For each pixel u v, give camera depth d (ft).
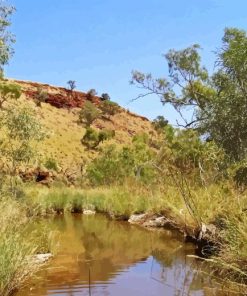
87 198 60.23
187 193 36.42
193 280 21.30
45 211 54.24
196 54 64.18
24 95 305.73
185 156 40.40
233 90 27.50
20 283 19.89
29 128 56.75
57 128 273.33
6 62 45.42
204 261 25.79
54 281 20.88
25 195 52.70
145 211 47.29
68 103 328.29
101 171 91.15
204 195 34.32
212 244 28.73
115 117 339.57
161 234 36.81
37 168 124.26
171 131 43.96
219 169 31.55
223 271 22.43
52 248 27.58
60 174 147.43
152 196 47.21
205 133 29.58
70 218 49.60
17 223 27.25
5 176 56.44
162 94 66.39
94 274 22.44
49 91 336.49
